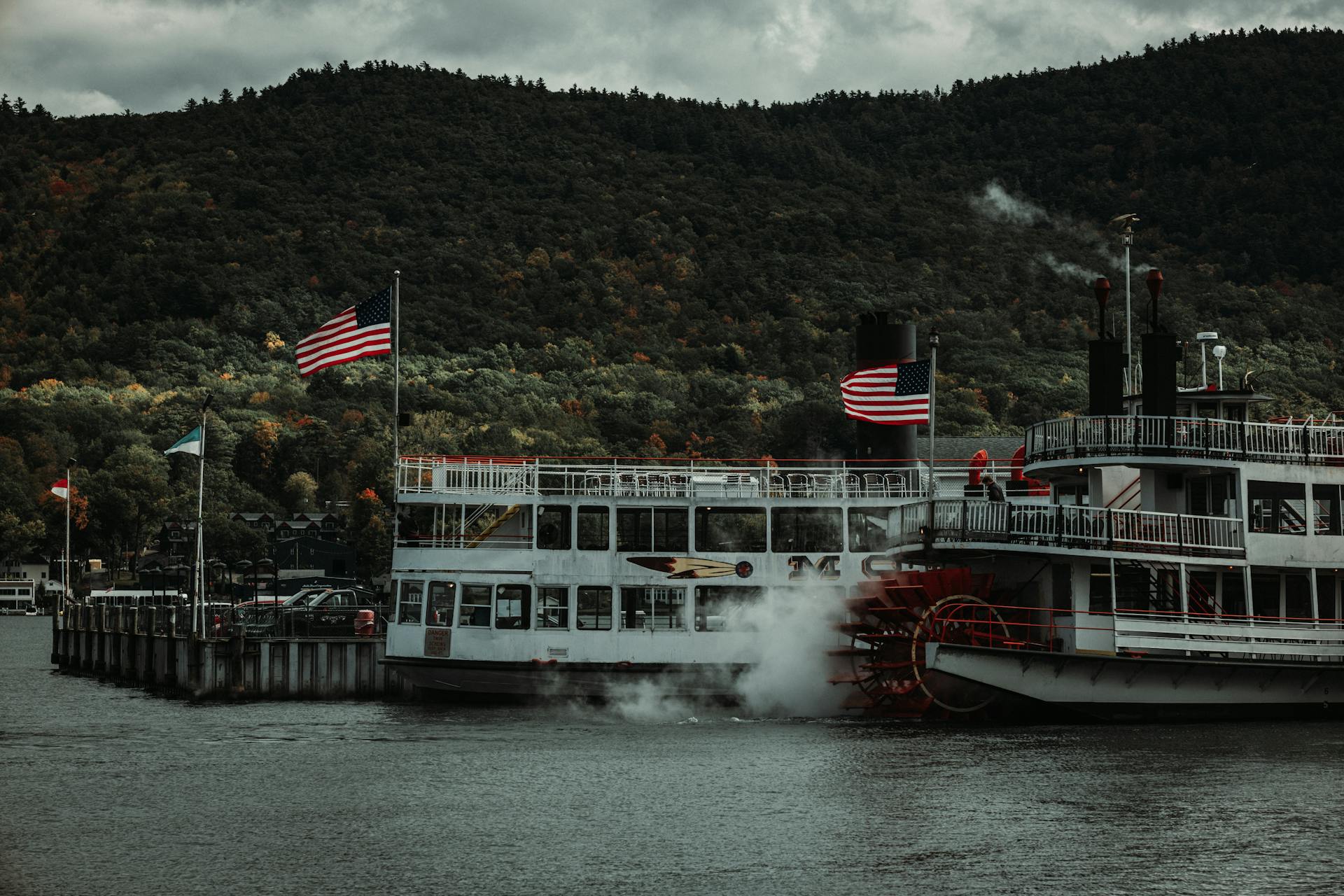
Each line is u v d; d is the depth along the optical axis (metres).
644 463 60.38
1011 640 47.03
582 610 52.03
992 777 38.75
